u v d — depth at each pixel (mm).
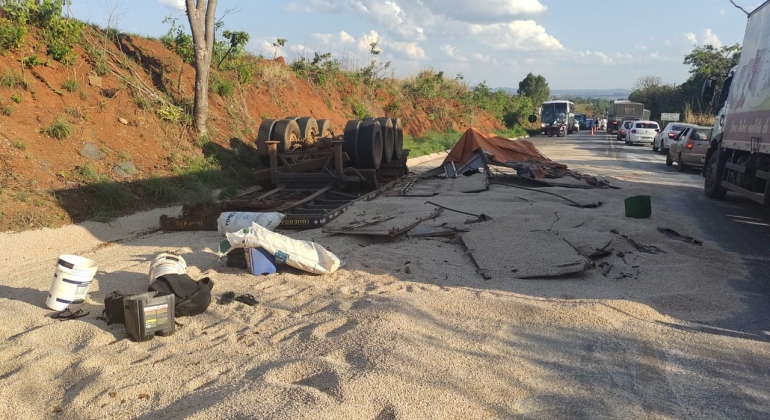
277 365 4074
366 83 32125
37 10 12102
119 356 4328
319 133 14461
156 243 8195
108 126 11742
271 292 5887
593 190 12953
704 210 11109
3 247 7422
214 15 13758
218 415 3381
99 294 5789
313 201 11141
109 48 14070
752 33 10188
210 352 4402
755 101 9578
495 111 51156
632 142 34094
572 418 3457
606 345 4516
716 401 3703
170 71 15406
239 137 15484
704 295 5734
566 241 7473
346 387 3672
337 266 6578
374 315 4961
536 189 13047
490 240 7625
